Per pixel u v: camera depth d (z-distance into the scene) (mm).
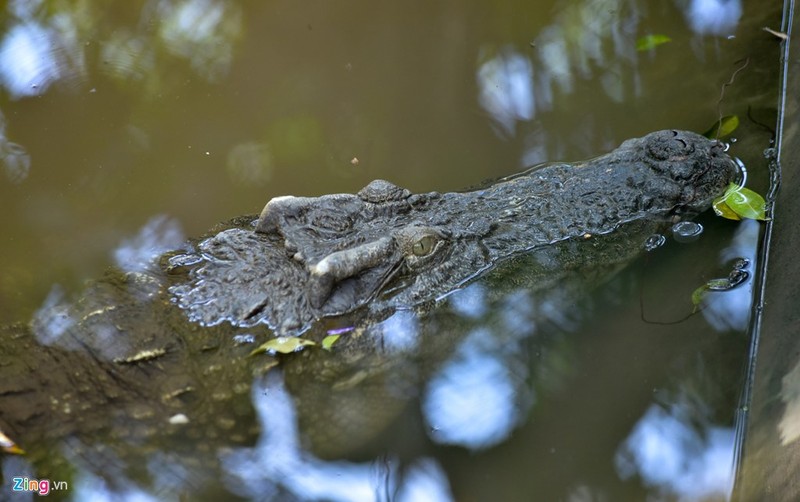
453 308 5809
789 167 6641
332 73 8656
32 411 5156
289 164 7633
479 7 9453
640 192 6328
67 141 7797
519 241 6160
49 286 6340
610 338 5789
